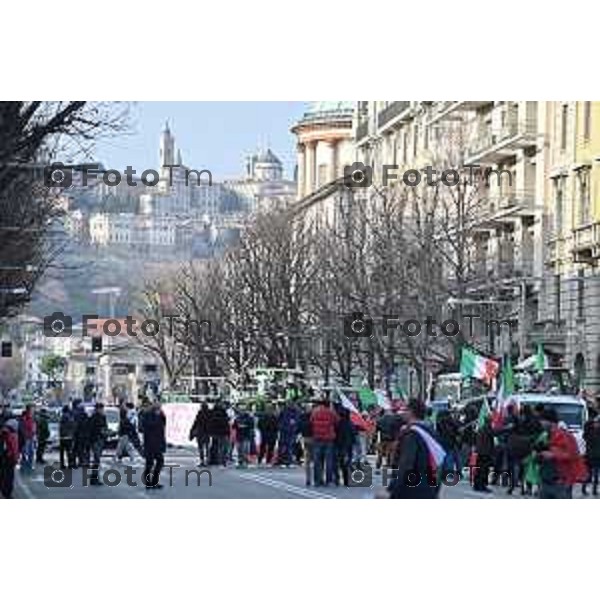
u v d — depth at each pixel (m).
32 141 27.19
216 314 95.06
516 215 75.12
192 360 102.00
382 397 54.38
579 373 68.75
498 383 55.62
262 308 89.00
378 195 80.25
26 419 44.69
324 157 118.62
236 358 93.31
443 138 83.19
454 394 63.16
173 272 93.75
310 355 84.62
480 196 76.56
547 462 26.38
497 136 76.62
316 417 36.84
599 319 67.25
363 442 45.81
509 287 72.25
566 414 40.25
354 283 72.69
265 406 52.66
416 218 70.06
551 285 72.88
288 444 47.09
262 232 89.56
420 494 17.38
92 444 37.16
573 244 70.12
